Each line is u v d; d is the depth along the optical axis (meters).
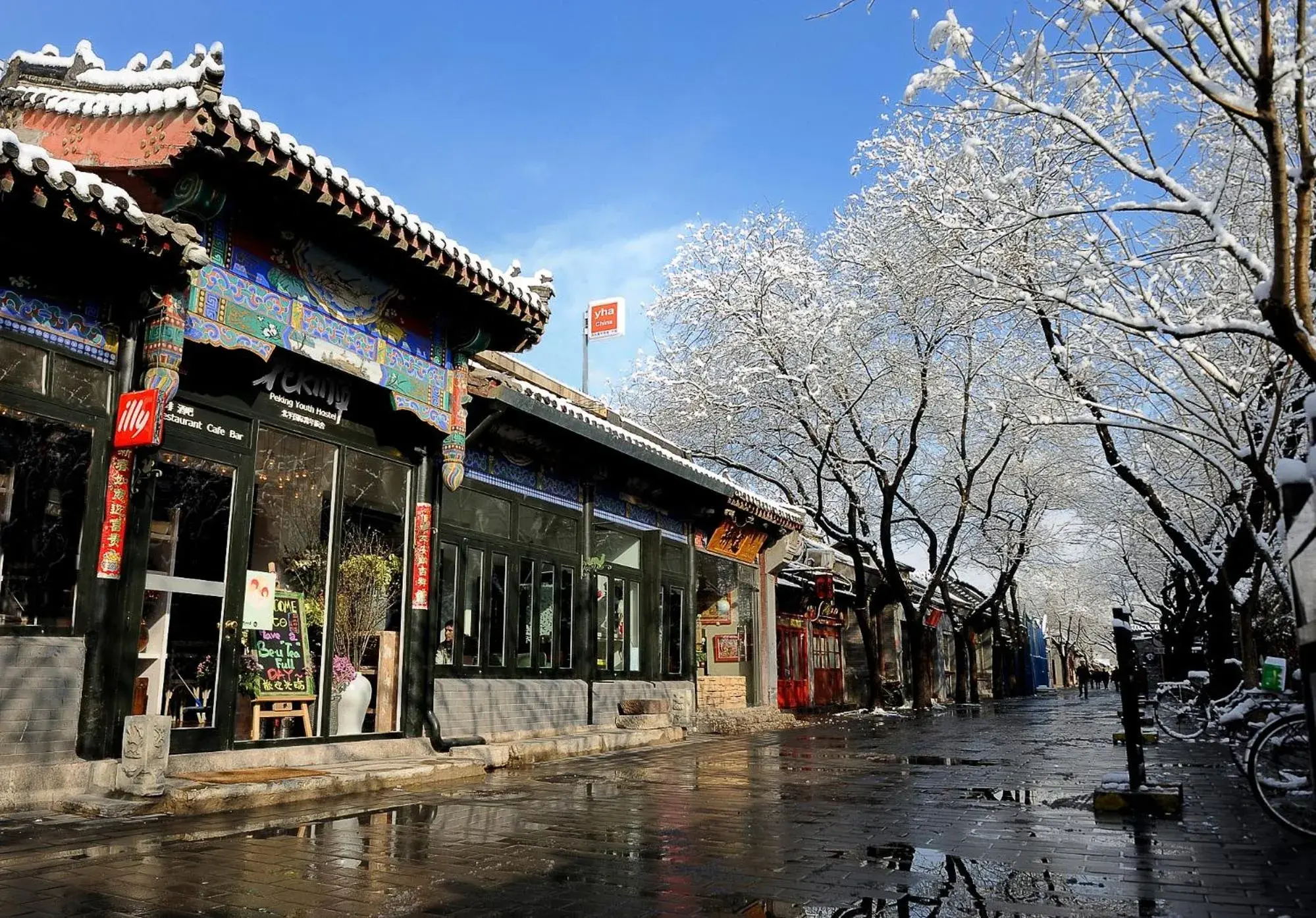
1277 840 7.36
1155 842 7.32
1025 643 61.72
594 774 11.89
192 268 9.04
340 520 11.77
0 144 7.36
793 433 30.89
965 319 21.92
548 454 16.31
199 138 9.00
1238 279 13.62
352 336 11.54
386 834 7.49
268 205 10.11
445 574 13.88
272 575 10.93
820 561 31.12
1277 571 15.09
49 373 8.58
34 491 8.39
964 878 6.10
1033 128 14.21
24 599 8.25
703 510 21.20
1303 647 3.44
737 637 23.53
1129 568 41.53
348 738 11.48
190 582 9.83
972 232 13.45
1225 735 16.73
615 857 6.66
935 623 43.31
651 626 19.33
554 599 16.34
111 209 8.12
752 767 12.92
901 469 29.59
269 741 10.45
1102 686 82.75
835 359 28.25
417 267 11.62
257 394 10.76
